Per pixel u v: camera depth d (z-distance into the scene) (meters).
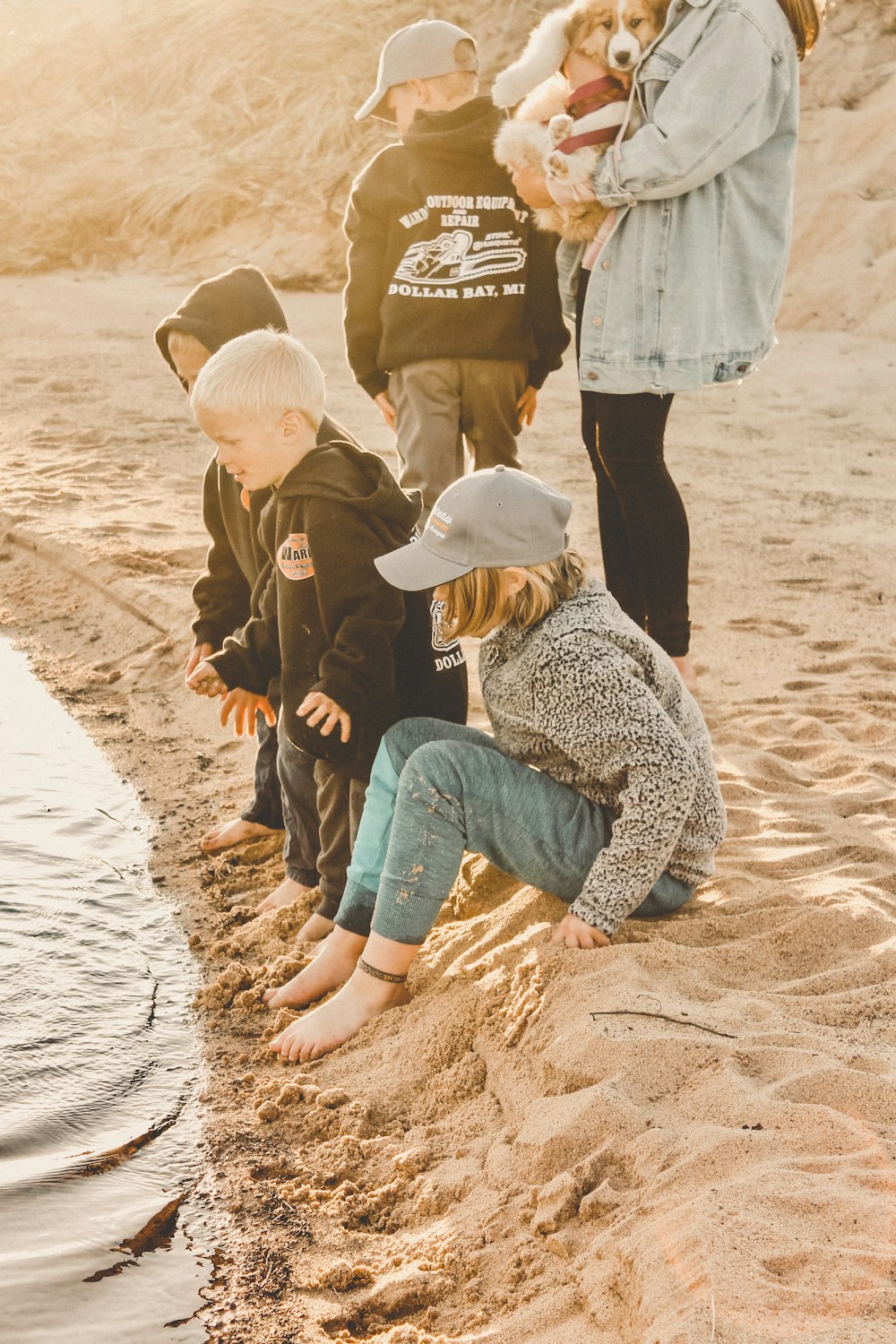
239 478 2.92
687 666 4.05
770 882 3.06
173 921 3.46
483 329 4.29
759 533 6.50
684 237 3.70
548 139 3.85
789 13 3.68
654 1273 1.85
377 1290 2.15
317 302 13.08
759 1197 1.94
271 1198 2.42
